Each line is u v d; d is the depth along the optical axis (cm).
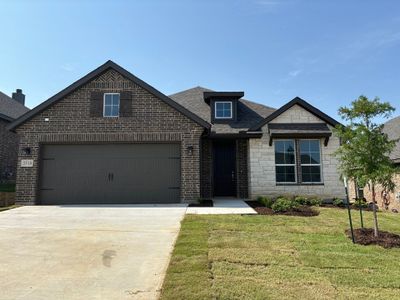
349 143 717
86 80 1248
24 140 1223
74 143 1234
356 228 771
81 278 457
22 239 671
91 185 1214
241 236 683
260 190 1299
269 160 1315
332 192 1288
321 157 1316
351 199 1546
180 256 541
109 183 1214
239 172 1371
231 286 417
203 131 1263
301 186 1297
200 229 742
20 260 536
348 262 523
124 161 1226
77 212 1002
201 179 1366
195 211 998
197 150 1215
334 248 604
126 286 428
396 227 791
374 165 679
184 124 1231
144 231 741
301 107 1348
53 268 498
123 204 1180
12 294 402
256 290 405
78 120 1234
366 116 700
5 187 1642
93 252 580
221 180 1415
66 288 421
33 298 390
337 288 416
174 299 379
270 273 468
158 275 468
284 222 828
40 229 762
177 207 1088
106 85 1258
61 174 1220
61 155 1231
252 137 1323
